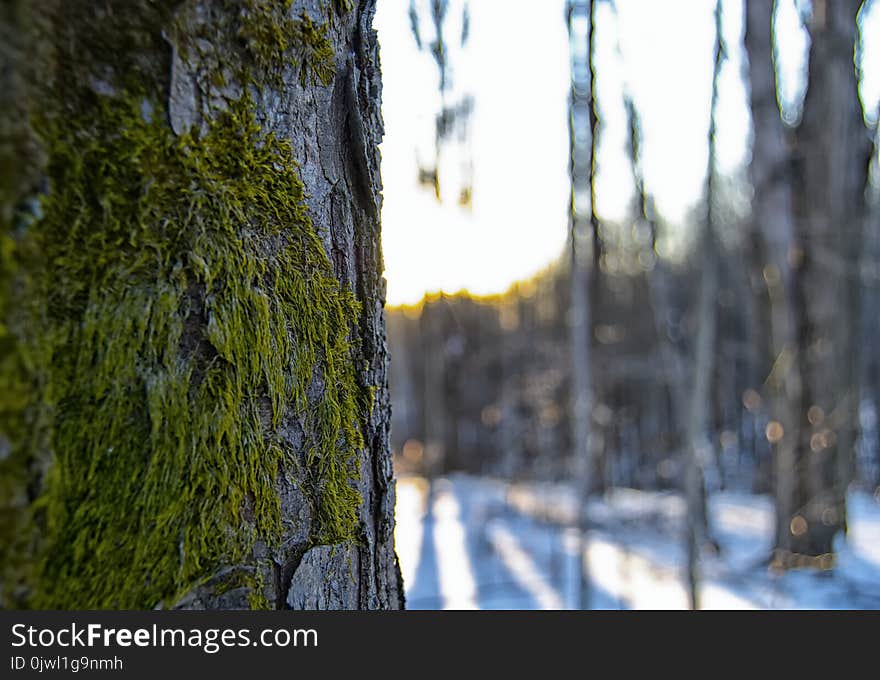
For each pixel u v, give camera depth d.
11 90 0.43
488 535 6.25
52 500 0.45
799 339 4.55
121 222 0.49
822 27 4.08
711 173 2.99
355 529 0.68
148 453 0.50
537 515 6.84
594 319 4.32
